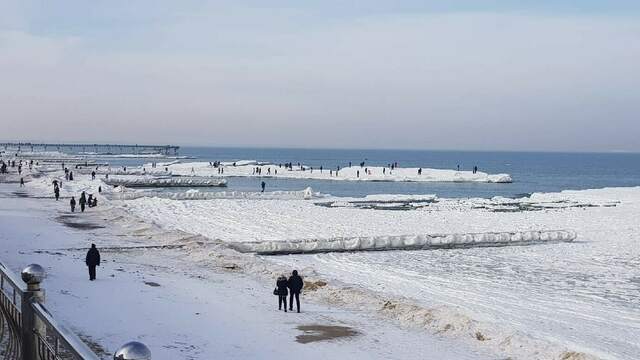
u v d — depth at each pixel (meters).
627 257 37.03
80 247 32.25
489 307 23.77
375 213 56.69
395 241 38.75
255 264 29.27
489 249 39.62
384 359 16.12
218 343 16.27
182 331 17.03
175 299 21.08
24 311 6.70
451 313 20.20
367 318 20.61
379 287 27.00
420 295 25.56
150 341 15.62
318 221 50.28
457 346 17.81
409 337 18.44
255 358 15.30
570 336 19.67
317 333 18.20
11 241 32.75
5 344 7.99
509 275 31.19
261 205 61.53
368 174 116.94
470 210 61.09
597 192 82.12
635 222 52.97
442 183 110.56
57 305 18.16
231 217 51.75
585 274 31.75
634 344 19.33
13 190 66.94
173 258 30.86
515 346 17.53
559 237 43.03
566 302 25.31
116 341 15.20
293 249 36.62
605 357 17.03
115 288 21.81
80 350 5.04
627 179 150.50
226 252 32.09
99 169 122.69
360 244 38.00
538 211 60.84
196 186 92.88
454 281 29.22
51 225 40.81
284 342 17.00
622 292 27.53
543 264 34.47
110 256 30.11
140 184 90.12
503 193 90.94
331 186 98.62
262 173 122.81
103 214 47.47
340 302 22.80
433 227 48.38
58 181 74.56
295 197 71.06
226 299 21.95
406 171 120.38
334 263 33.50
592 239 44.16
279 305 20.95
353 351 16.64
